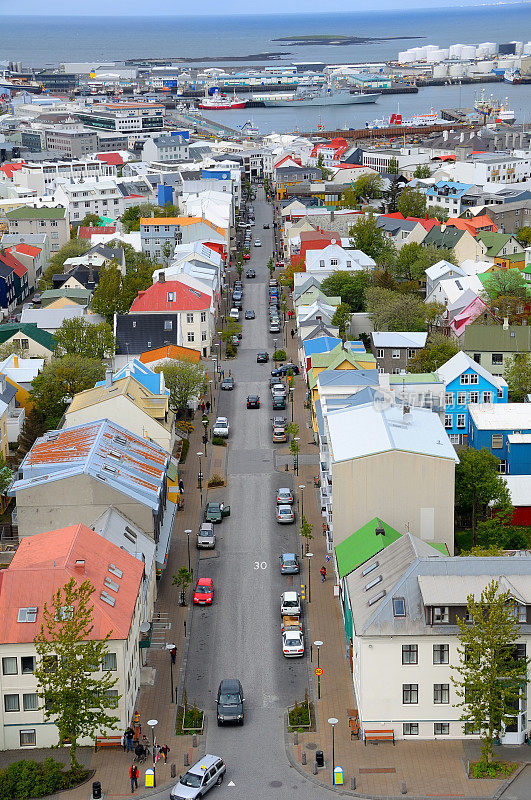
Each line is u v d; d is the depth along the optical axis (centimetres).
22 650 8088
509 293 19262
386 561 8888
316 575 10944
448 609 8025
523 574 8219
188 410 15988
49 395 14850
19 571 8425
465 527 11856
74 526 9388
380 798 7462
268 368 18600
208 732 8331
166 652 9519
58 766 7812
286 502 12619
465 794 7494
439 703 8150
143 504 10494
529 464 12594
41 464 11044
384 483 10319
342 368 14312
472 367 13388
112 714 8188
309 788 7588
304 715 8438
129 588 8862
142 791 7612
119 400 12544
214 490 13262
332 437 10975
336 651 9462
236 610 10238
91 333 17575
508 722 7638
